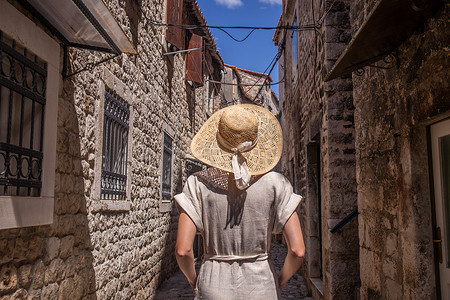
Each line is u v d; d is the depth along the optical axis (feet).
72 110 10.73
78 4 7.98
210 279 5.32
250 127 5.57
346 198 16.85
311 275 22.40
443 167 8.38
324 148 17.92
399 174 9.52
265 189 5.45
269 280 5.32
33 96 8.36
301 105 27.32
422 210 8.75
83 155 11.50
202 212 5.51
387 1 6.79
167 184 25.68
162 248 23.76
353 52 9.23
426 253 8.63
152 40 20.77
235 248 5.36
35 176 8.68
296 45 30.81
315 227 22.88
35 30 8.45
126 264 15.83
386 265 10.57
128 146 16.28
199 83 35.73
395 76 9.80
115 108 14.78
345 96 17.19
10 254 7.58
